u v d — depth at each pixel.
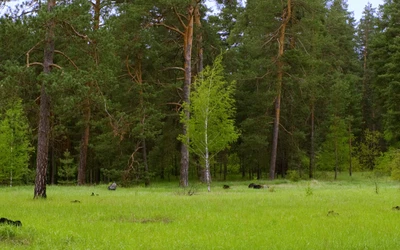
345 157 53.19
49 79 18.61
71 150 53.12
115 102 35.91
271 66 41.91
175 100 38.78
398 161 31.61
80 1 19.69
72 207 15.99
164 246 8.61
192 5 31.41
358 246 8.61
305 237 9.50
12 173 38.06
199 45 36.88
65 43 21.22
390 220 12.14
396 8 49.25
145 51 34.81
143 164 37.34
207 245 8.70
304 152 47.19
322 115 53.28
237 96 47.84
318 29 42.78
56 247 8.43
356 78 58.50
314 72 43.94
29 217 12.91
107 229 10.72
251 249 8.33
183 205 16.56
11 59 19.83
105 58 21.27
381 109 58.34
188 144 28.62
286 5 41.66
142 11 31.94
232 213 13.94
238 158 56.72
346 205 16.41
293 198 19.83
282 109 47.25
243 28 43.97
